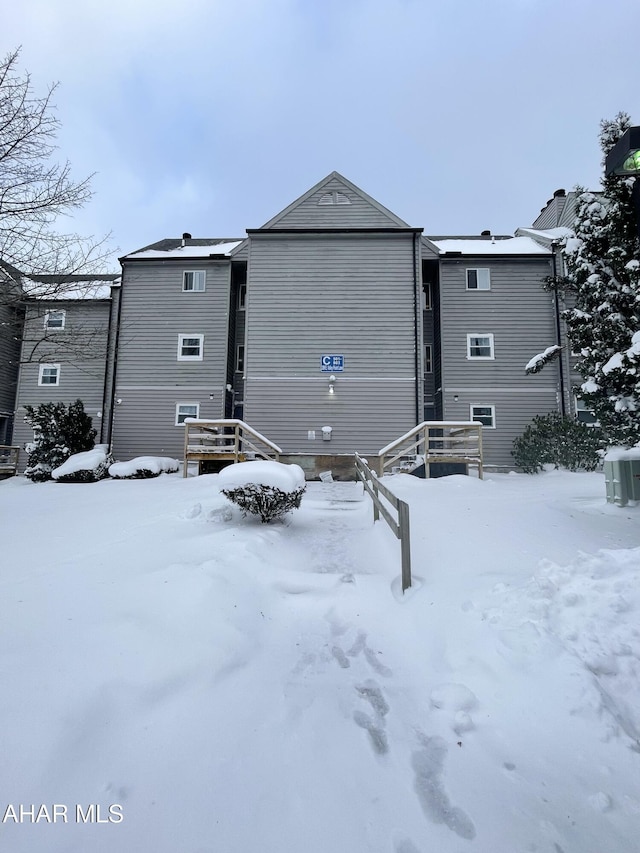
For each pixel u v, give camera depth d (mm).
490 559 4383
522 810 1767
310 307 14242
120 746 2021
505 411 15844
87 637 2738
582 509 6773
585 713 2193
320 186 15266
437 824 1707
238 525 5496
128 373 16672
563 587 3113
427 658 2881
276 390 13969
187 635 2865
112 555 4211
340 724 2264
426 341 18281
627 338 7984
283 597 3695
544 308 16266
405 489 8961
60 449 13195
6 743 1936
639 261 7621
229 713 2305
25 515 6484
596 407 8375
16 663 2443
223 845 1612
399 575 4176
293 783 1893
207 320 16922
